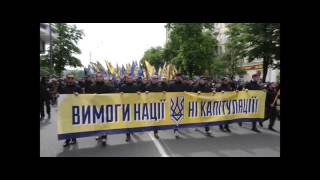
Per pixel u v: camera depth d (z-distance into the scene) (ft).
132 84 28.55
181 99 27.14
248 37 50.31
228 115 29.58
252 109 30.83
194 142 25.27
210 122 28.68
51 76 80.94
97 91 25.17
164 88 29.73
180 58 98.84
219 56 119.85
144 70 61.26
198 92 27.91
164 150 22.30
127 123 24.85
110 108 24.08
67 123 22.53
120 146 23.68
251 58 52.85
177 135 27.32
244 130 31.68
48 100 40.78
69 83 24.86
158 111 26.17
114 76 63.52
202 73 100.17
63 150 22.36
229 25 70.13
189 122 27.63
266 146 23.88
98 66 61.52
